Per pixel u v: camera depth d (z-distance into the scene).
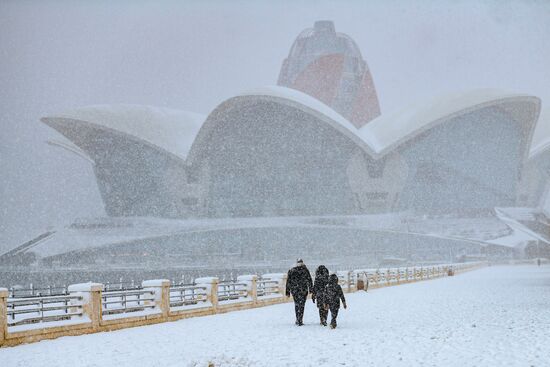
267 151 109.38
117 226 106.44
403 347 10.31
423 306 19.39
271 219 105.94
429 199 118.88
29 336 12.09
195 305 18.19
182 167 108.56
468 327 12.99
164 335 13.04
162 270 76.19
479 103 105.25
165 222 107.31
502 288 29.58
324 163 111.19
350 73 173.25
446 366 8.39
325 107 108.62
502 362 8.57
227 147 108.19
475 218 109.50
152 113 110.69
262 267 75.69
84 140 108.12
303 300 14.64
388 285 37.25
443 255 97.00
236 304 20.09
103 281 77.69
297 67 185.50
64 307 13.68
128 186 113.56
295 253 103.31
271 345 10.98
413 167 113.88
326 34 182.38
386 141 109.00
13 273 82.25
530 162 121.19
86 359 9.81
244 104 100.56
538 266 75.50
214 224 105.19
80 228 106.56
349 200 113.19
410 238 102.94
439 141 112.19
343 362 8.95
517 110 108.06
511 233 103.50
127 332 13.87
